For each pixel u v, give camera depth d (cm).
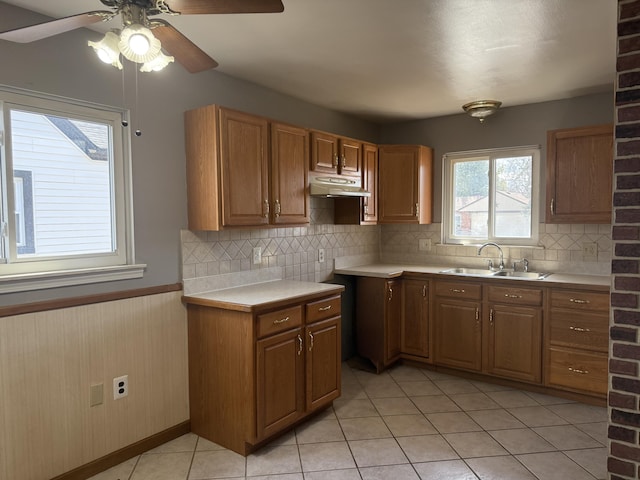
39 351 213
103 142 242
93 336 233
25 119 212
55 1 198
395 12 211
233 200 267
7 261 206
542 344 334
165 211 265
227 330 256
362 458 248
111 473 236
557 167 341
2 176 205
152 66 158
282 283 326
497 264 404
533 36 238
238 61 275
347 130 421
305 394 281
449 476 230
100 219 241
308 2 200
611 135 319
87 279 230
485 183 417
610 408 155
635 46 146
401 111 407
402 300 403
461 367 373
